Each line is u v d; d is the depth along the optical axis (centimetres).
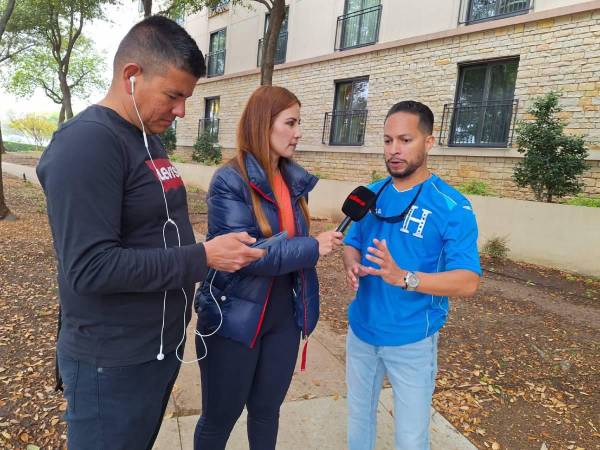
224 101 1748
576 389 338
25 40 2431
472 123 988
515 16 896
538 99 773
